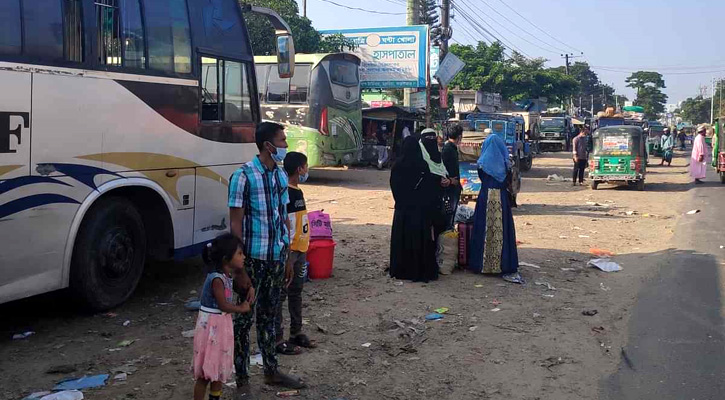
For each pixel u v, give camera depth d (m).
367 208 15.31
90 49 6.11
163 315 6.67
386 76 31.95
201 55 7.59
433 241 8.09
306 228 5.63
